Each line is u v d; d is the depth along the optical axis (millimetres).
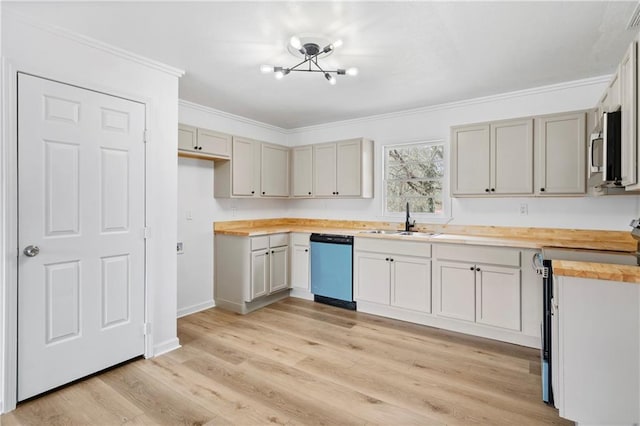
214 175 4215
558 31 2236
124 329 2580
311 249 4262
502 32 2262
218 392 2232
